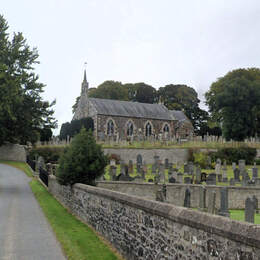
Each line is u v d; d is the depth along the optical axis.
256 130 58.59
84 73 72.75
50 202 17.02
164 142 50.25
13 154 49.47
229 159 44.12
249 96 54.72
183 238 5.30
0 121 23.78
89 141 15.20
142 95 91.25
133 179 26.47
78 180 14.48
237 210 22.28
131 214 7.48
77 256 7.71
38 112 25.86
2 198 18.03
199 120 90.31
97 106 66.25
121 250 8.01
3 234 9.91
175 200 23.12
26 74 24.53
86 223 11.66
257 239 3.75
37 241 9.14
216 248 4.49
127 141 51.66
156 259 6.19
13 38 25.72
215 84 65.62
